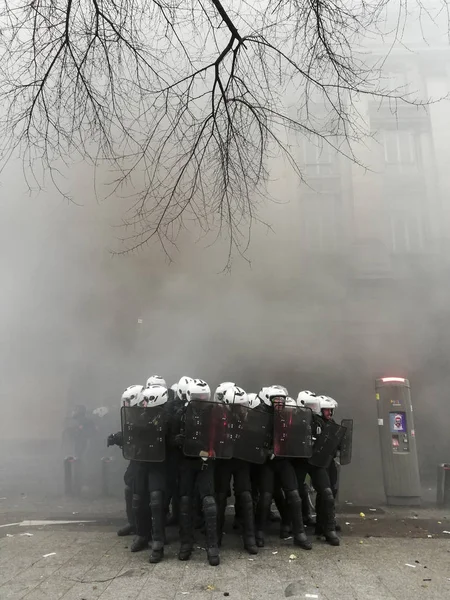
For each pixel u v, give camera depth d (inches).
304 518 174.4
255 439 144.9
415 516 194.7
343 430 163.2
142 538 143.4
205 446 137.3
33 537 159.2
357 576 121.0
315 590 111.7
